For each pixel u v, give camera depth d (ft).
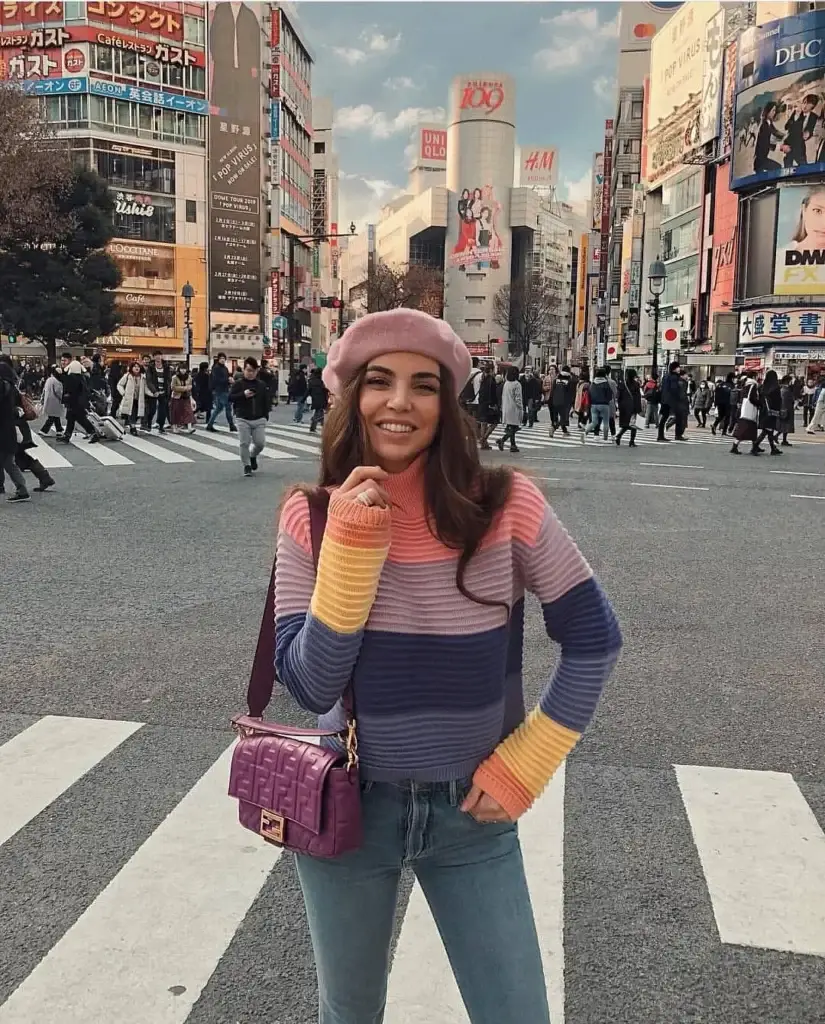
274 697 15.94
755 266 167.73
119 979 8.67
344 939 5.69
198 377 80.89
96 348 199.62
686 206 212.02
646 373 224.12
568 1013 8.30
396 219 588.91
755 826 11.76
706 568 26.84
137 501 37.88
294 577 5.54
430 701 5.34
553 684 5.63
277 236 232.94
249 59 219.20
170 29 207.10
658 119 229.86
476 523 5.26
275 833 5.46
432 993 8.57
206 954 9.04
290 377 155.63
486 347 504.43
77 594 22.95
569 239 592.19
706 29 199.31
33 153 108.88
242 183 221.46
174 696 16.07
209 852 10.96
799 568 27.04
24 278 147.13
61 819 11.77
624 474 49.73
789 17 157.89
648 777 13.15
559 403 78.23
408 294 279.90
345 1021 5.89
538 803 12.32
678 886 10.36
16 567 25.84
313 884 5.70
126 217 207.31
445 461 5.36
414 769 5.39
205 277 219.20
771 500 40.73
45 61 199.00
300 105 262.88
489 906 5.56
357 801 5.31
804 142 158.10
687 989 8.64
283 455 57.21
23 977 8.70
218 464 51.55
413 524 5.42
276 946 9.19
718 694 16.52
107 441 65.05
